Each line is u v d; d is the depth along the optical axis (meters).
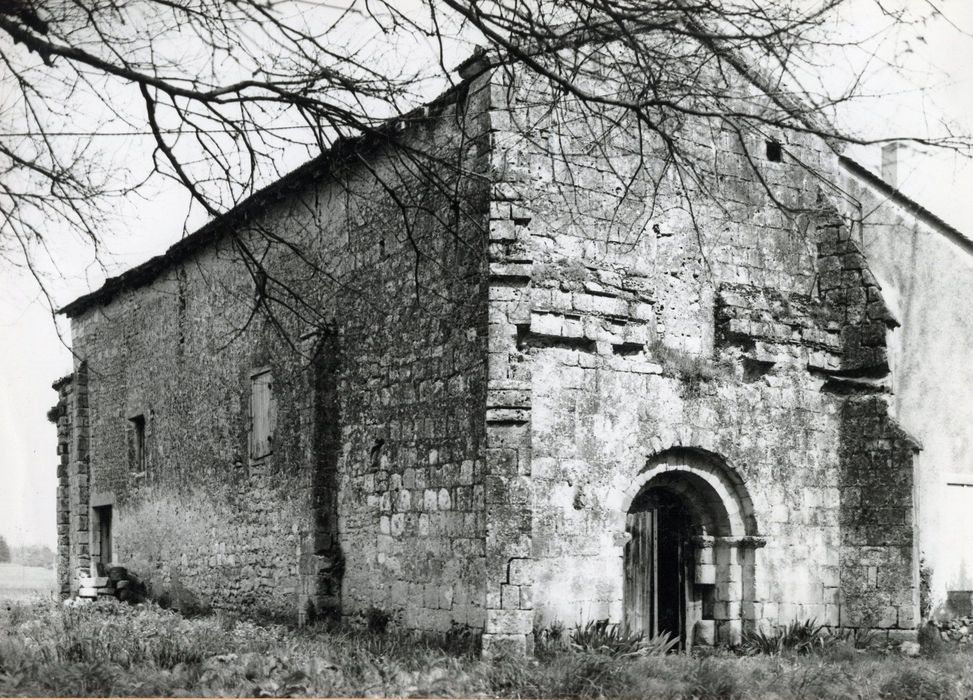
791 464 14.27
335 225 15.81
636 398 13.09
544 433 12.34
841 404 14.84
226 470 18.98
